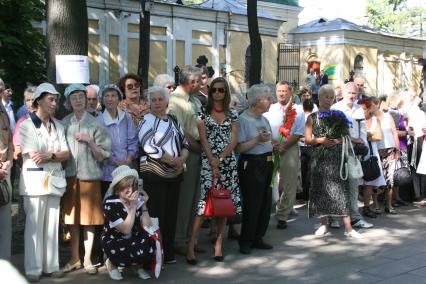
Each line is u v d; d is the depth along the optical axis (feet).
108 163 20.45
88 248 20.24
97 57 68.39
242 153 22.88
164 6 74.84
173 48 76.33
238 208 22.02
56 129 19.52
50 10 23.94
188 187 23.04
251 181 22.66
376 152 29.14
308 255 22.66
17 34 40.55
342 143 25.35
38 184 18.90
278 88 27.14
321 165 25.49
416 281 19.47
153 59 74.49
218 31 81.56
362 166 28.50
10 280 10.14
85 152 19.81
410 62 111.14
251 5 54.24
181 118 22.40
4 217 19.21
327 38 100.63
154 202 20.51
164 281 19.44
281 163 26.71
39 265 19.29
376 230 26.96
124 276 19.88
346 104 27.48
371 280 19.58
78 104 20.04
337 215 25.29
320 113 25.77
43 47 41.93
